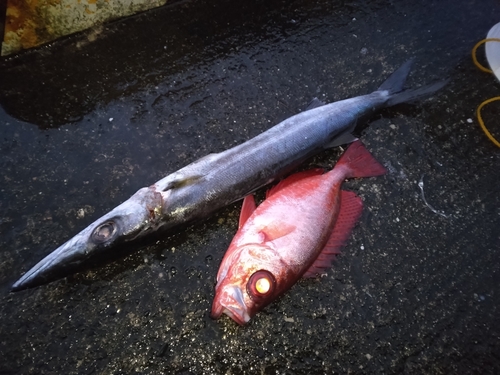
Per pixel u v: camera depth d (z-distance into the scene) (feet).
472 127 1.73
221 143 1.59
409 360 1.33
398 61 1.87
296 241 1.30
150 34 1.79
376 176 1.58
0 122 1.56
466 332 1.39
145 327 1.29
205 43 1.80
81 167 1.51
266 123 1.66
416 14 2.00
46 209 1.43
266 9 1.92
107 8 1.72
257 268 1.21
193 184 1.35
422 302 1.42
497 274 1.49
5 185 1.46
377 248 1.47
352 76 1.81
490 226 1.57
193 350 1.27
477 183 1.63
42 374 1.22
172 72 1.72
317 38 1.88
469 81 1.85
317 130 1.53
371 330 1.36
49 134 1.56
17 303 1.29
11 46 1.63
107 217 1.28
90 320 1.29
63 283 1.32
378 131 1.68
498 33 1.92
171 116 1.62
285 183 1.48
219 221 1.44
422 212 1.55
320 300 1.37
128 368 1.24
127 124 1.59
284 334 1.31
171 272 1.36
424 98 1.77
